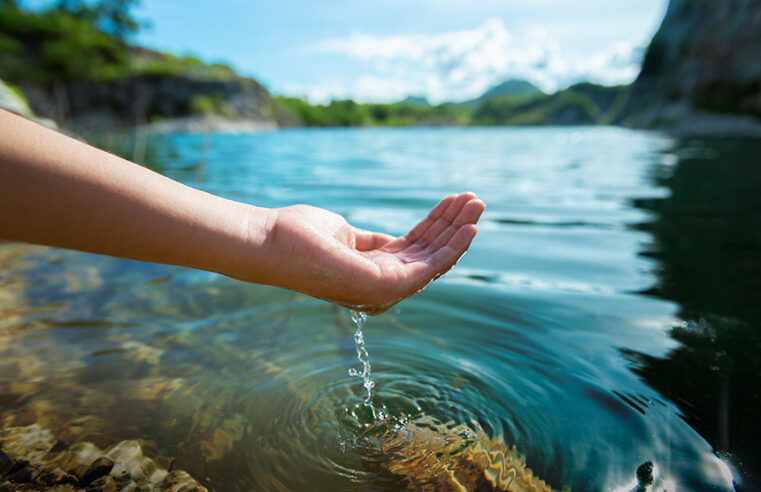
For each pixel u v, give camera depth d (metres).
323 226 1.22
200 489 0.91
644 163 7.04
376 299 1.14
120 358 1.36
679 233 2.70
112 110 29.94
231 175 5.47
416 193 4.25
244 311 1.72
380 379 1.29
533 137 21.56
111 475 0.93
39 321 1.58
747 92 16.27
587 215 3.32
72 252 2.33
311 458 1.00
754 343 1.39
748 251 2.30
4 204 0.77
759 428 1.02
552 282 1.98
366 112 96.06
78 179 0.83
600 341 1.44
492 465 0.98
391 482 0.94
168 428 1.08
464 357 1.39
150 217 0.90
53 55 28.03
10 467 0.95
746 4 17.69
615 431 1.04
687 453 0.96
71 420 1.09
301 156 8.97
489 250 2.47
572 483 0.91
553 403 1.15
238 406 1.16
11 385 1.22
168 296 1.83
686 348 1.38
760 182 4.60
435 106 124.88
